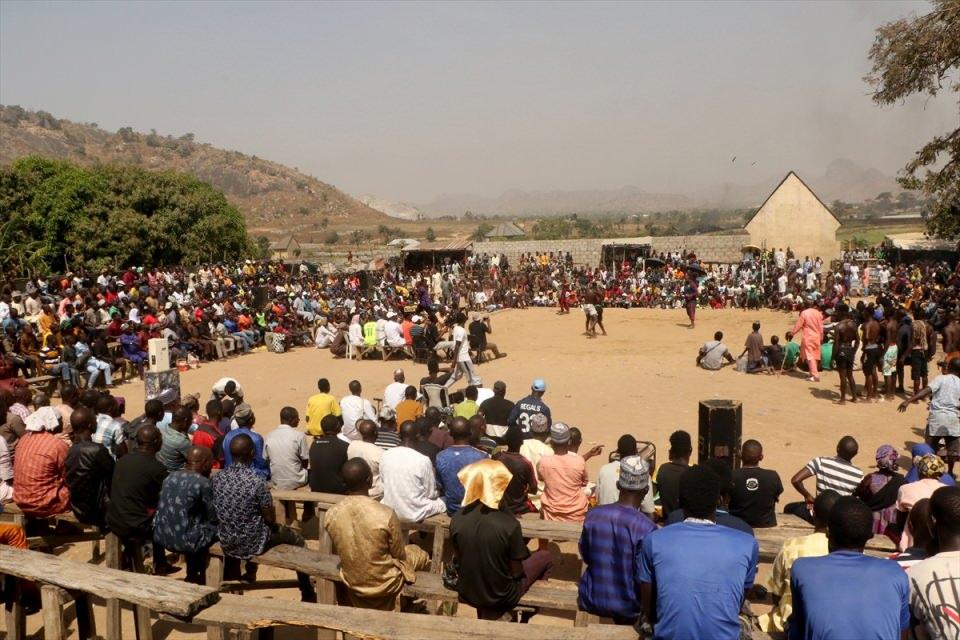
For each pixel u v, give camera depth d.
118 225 41.53
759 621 5.35
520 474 7.62
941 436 11.09
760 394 16.41
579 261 47.59
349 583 5.80
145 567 7.92
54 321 18.97
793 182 43.91
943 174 25.53
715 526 3.99
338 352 23.22
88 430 7.73
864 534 3.67
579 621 5.75
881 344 15.70
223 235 47.88
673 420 14.34
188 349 21.73
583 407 15.61
